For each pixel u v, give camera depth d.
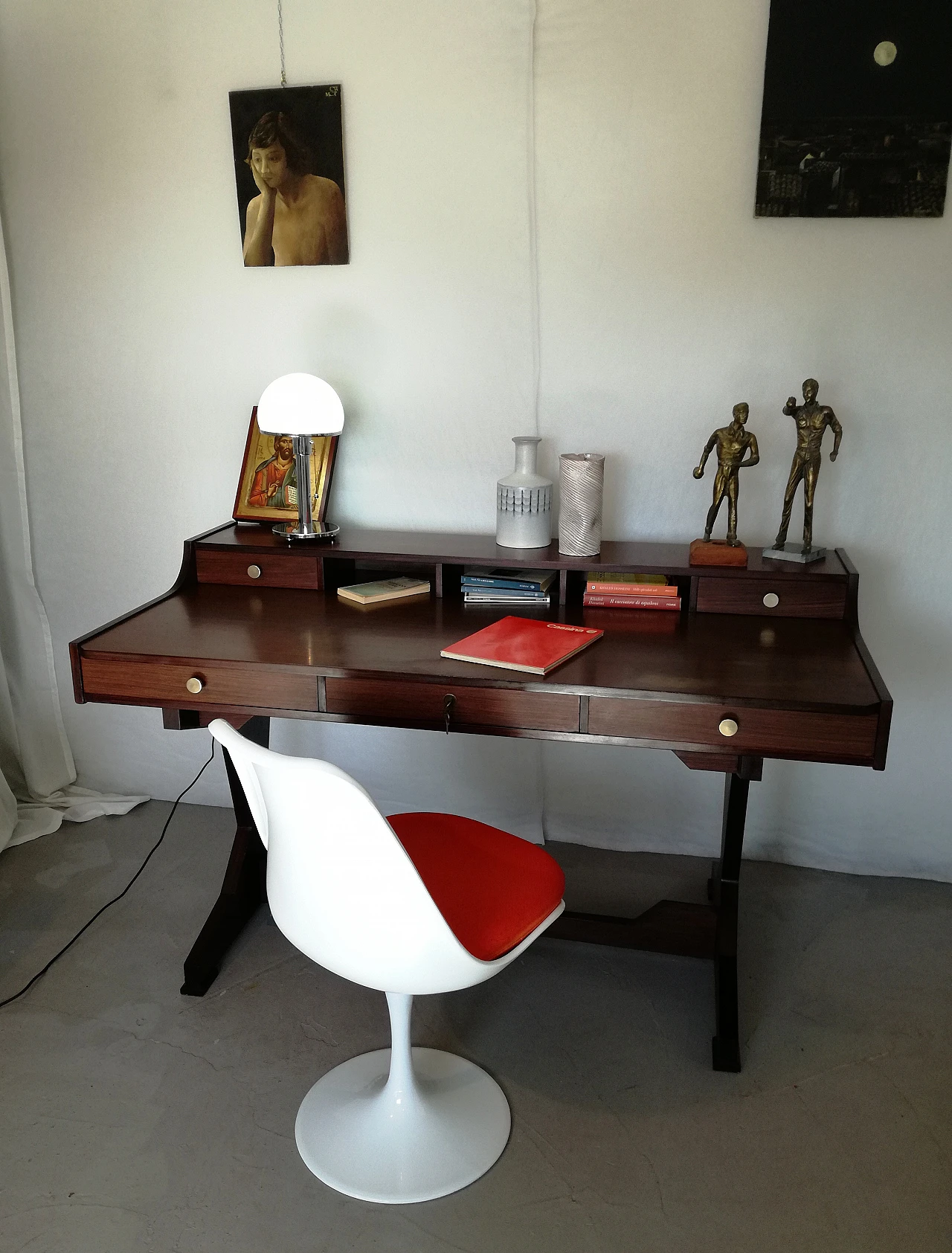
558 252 2.19
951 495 2.18
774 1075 1.83
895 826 2.42
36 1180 1.61
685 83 2.05
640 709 1.61
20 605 2.70
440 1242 1.50
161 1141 1.69
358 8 2.14
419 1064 1.83
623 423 2.27
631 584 2.04
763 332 2.15
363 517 2.46
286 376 2.12
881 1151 1.66
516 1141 1.68
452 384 2.32
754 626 1.93
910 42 1.93
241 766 1.53
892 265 2.07
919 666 2.30
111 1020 1.97
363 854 1.30
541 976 2.12
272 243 2.31
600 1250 1.48
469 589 2.08
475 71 2.13
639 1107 1.76
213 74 2.25
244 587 2.21
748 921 2.27
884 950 2.18
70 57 2.31
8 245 2.47
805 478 2.01
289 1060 1.87
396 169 2.21
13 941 2.22
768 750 1.59
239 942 2.22
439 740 2.58
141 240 2.40
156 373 2.49
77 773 2.86
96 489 2.62
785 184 2.04
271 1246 1.49
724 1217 1.54
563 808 2.59
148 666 1.78
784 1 1.94
